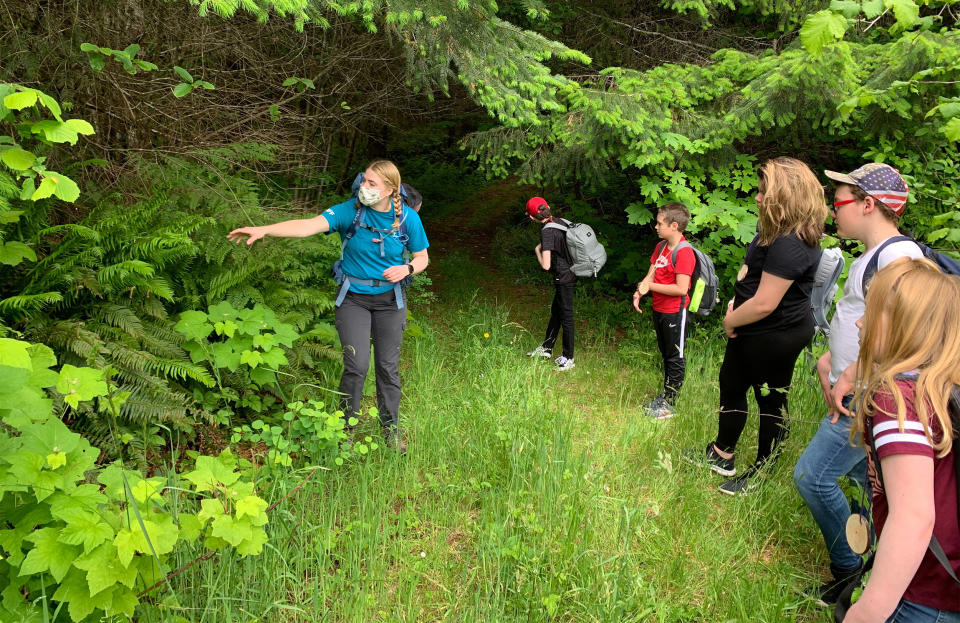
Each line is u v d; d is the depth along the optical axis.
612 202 8.36
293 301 4.19
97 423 3.04
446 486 3.26
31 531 2.11
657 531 2.92
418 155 11.52
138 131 4.51
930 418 1.39
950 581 1.42
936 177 5.26
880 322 1.51
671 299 4.50
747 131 5.29
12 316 3.14
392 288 3.55
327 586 2.55
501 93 4.40
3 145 2.70
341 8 3.76
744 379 3.40
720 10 6.81
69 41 3.79
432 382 4.59
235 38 5.02
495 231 10.34
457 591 2.66
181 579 2.41
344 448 3.32
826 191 6.50
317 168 6.51
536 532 2.85
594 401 4.79
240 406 3.81
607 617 2.40
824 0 5.71
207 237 3.95
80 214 4.01
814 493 2.58
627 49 7.13
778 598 2.59
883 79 4.77
